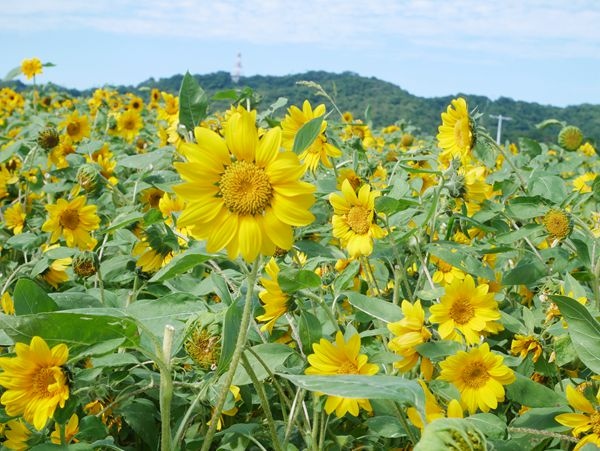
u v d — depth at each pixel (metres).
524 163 2.62
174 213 1.83
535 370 1.29
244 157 0.92
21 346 0.93
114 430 1.29
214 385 1.14
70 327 0.92
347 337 1.22
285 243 0.91
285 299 1.16
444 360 1.19
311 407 1.29
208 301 1.70
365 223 1.40
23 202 2.70
